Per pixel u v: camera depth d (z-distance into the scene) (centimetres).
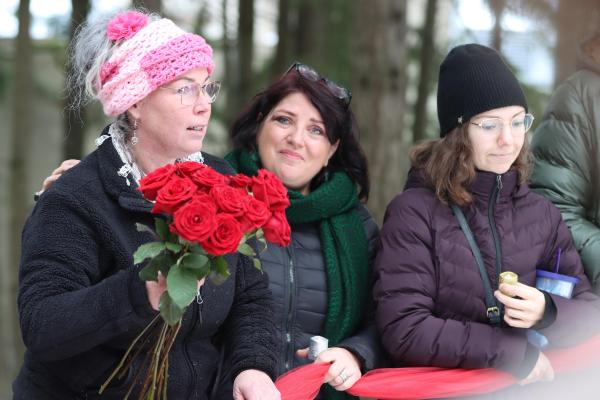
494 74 408
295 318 429
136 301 297
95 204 329
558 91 468
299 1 1120
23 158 944
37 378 337
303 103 442
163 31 335
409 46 1140
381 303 402
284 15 1135
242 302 372
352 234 447
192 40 338
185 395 340
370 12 848
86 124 941
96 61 337
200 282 302
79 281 317
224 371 358
